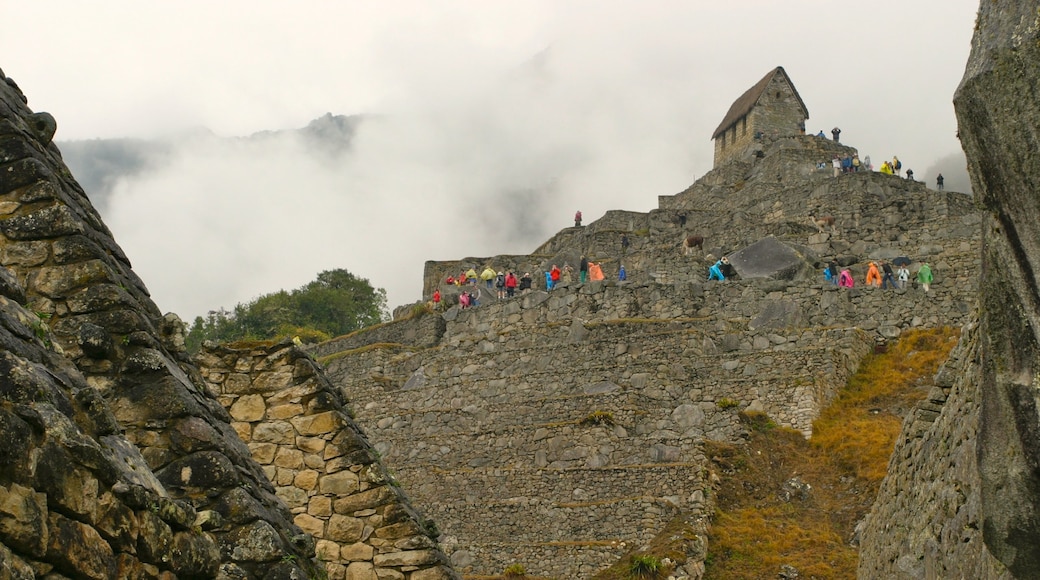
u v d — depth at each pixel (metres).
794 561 31.48
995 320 8.72
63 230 10.91
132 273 11.80
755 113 80.69
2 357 7.56
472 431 41.84
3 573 6.75
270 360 15.47
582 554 34.22
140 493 8.29
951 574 13.59
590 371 43.53
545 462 39.31
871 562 20.47
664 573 31.20
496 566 35.34
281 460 15.19
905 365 42.44
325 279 87.75
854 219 57.34
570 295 50.50
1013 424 8.65
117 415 10.91
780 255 51.91
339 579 14.87
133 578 8.19
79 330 10.78
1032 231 8.38
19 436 7.09
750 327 46.25
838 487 35.06
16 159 10.98
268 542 11.12
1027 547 8.86
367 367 52.75
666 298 48.44
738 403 39.75
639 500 34.84
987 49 8.60
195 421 11.15
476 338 50.25
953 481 14.37
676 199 76.75
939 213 55.53
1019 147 8.36
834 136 77.44
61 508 7.46
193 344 76.44
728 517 34.12
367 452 15.21
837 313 45.84
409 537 15.01
